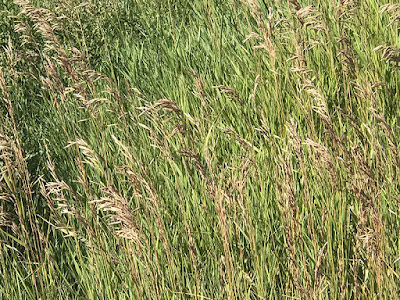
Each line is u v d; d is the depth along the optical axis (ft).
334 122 14.56
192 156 9.94
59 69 20.45
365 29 16.98
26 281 12.53
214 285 11.12
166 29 23.17
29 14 14.57
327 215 10.87
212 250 11.60
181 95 17.42
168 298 10.46
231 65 18.88
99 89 20.03
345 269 10.72
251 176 12.96
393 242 11.05
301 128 14.99
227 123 15.74
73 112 18.63
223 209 9.85
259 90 16.49
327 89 16.16
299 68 13.42
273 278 10.65
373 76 15.37
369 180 10.35
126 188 14.07
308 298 9.42
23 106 19.11
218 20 22.13
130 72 20.51
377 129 13.66
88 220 13.24
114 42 22.81
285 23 18.89
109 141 16.58
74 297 12.28
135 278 10.64
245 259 11.28
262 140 14.44
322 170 11.76
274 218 12.71
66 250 13.64
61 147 17.26
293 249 9.66
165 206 13.24
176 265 11.53
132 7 25.58
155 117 12.36
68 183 15.61
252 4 14.21
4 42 20.72
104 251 11.24
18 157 12.03
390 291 10.12
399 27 18.03
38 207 15.07
